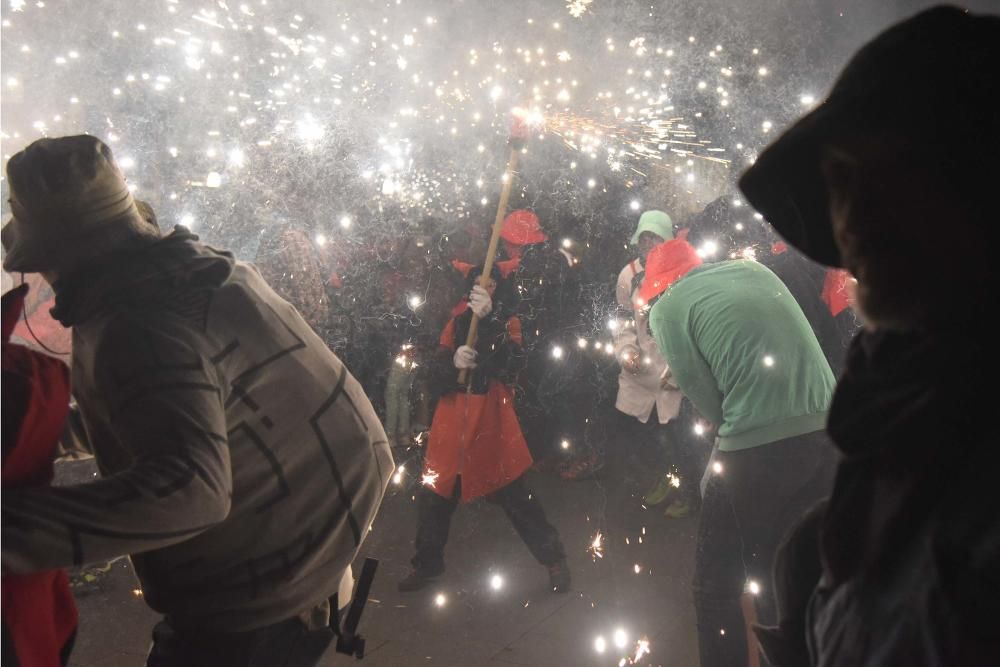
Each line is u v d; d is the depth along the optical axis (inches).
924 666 30.4
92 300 75.3
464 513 238.1
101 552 63.1
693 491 233.0
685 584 191.9
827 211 41.5
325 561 86.1
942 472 30.8
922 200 31.2
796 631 45.1
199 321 76.6
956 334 30.9
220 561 81.4
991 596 28.5
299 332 86.1
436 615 179.5
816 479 128.8
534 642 167.3
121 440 70.5
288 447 82.4
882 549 32.5
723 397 136.4
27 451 66.1
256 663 84.0
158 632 86.7
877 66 33.5
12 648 63.2
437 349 192.7
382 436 92.7
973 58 31.5
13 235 77.7
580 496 252.1
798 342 130.2
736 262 140.6
